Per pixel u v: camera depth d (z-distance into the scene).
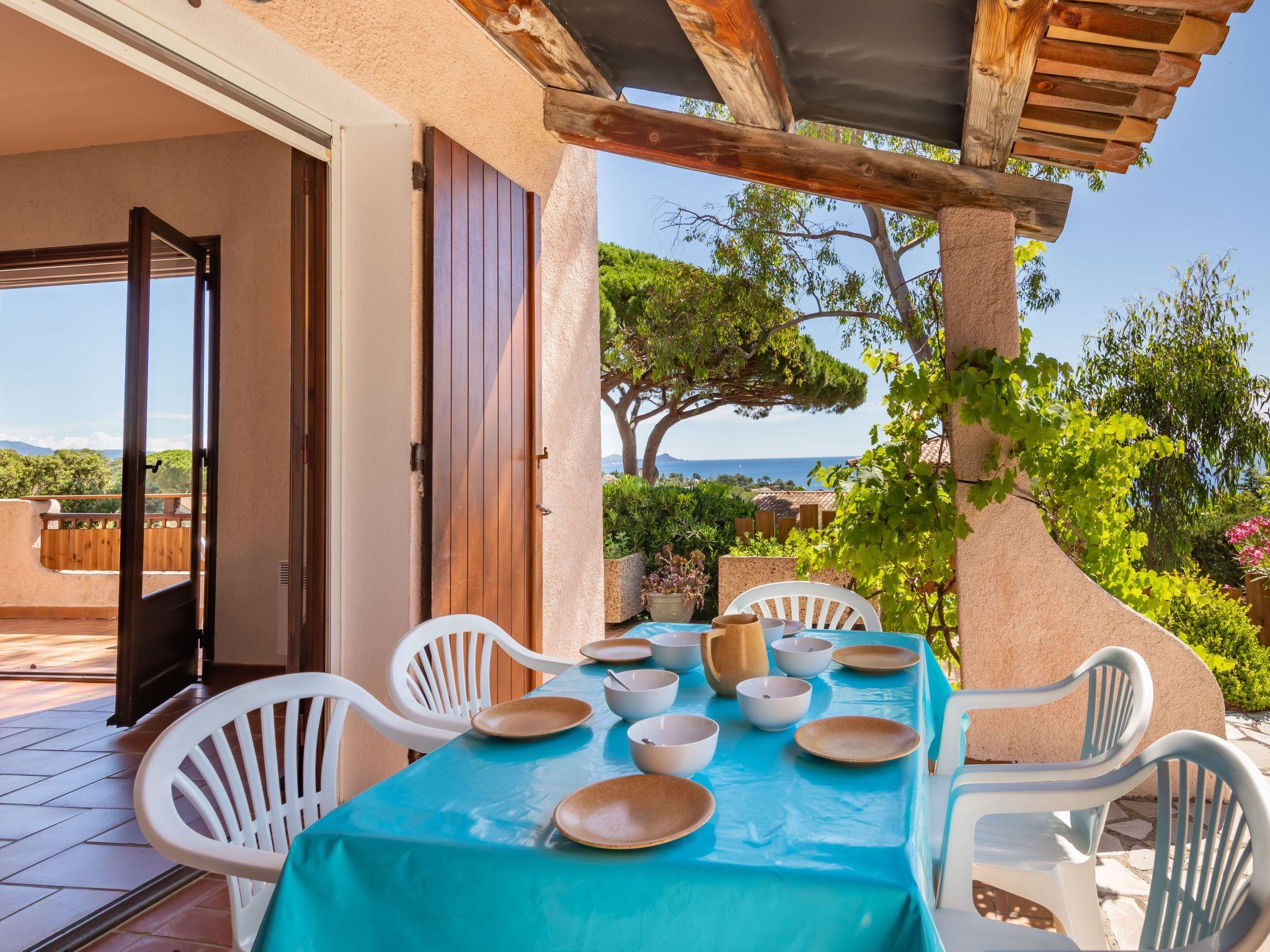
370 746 3.01
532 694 1.83
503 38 3.42
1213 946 0.96
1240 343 7.79
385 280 3.03
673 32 3.33
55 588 7.41
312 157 3.04
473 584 3.37
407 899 1.03
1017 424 3.26
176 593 4.69
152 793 1.28
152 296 4.36
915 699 1.76
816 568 4.24
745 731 1.52
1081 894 1.81
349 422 3.06
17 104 4.54
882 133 3.79
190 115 4.73
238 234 5.07
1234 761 1.16
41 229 5.24
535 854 1.02
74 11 2.00
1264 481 7.79
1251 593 5.76
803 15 2.84
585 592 5.09
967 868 1.59
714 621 1.85
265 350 5.07
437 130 3.10
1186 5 2.19
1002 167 3.41
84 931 2.22
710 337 9.93
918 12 2.63
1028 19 2.30
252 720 4.14
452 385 3.21
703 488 8.78
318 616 3.05
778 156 3.63
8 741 3.89
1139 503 7.75
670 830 1.07
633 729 1.38
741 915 0.95
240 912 1.42
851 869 0.96
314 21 2.49
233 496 5.12
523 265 3.90
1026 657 3.40
